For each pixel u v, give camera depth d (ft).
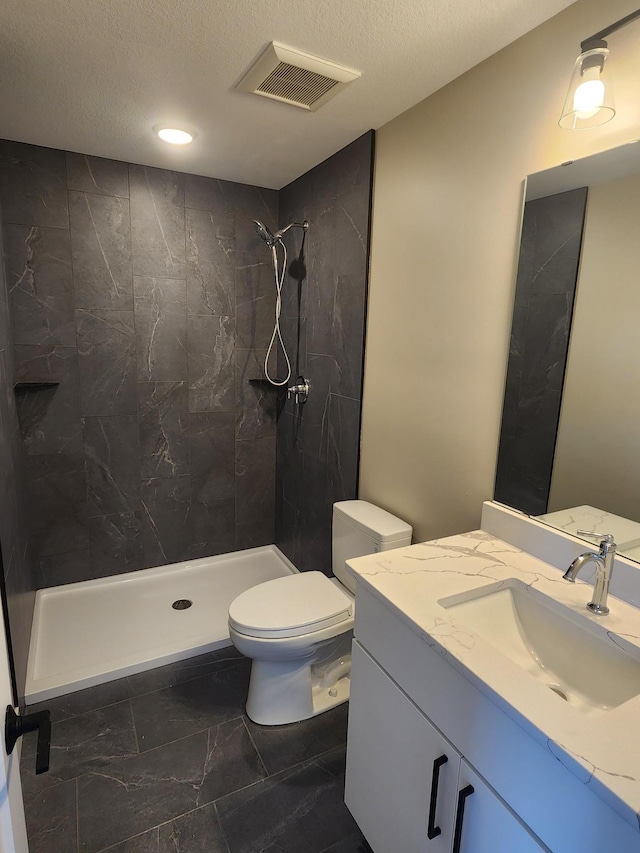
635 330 3.64
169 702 6.38
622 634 3.30
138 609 8.34
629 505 3.76
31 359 7.82
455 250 5.28
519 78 4.43
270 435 10.19
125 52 4.77
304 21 4.25
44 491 8.30
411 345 6.05
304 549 9.25
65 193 7.61
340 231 7.30
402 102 5.65
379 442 6.82
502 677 2.83
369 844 4.29
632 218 3.62
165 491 9.34
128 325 8.46
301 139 6.81
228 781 5.25
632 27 3.53
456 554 4.53
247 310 9.44
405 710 3.66
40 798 4.99
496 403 4.91
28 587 7.38
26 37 4.53
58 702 6.31
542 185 4.28
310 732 5.95
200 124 6.39
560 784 2.43
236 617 5.70
